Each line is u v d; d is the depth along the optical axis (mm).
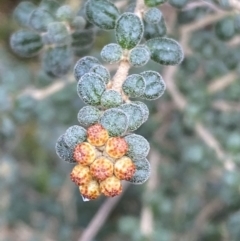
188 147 343
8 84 337
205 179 379
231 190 299
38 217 402
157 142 369
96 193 156
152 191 345
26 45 228
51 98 361
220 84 334
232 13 242
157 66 334
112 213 431
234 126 362
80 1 252
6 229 380
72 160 160
